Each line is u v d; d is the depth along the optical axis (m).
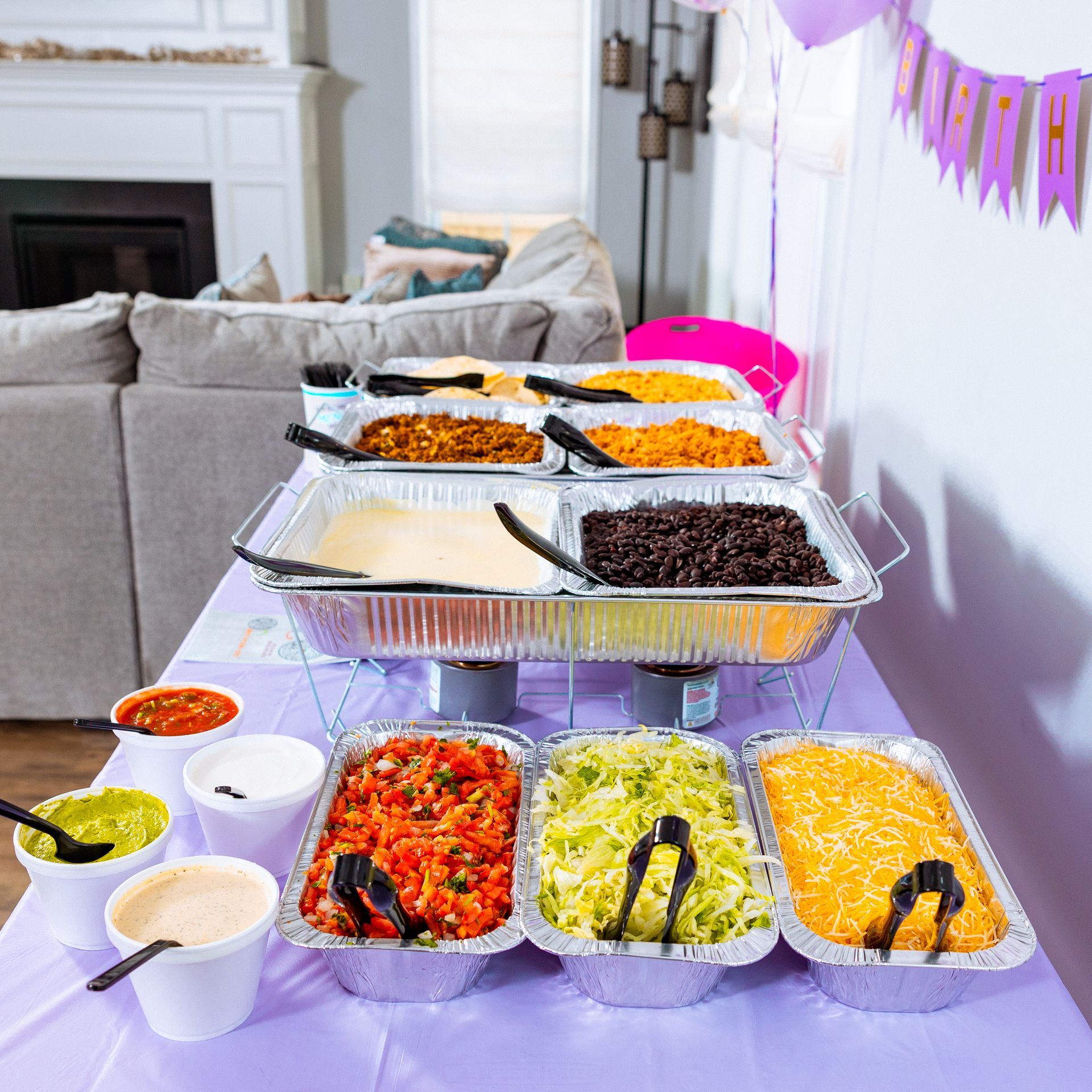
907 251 1.69
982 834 0.83
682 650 1.01
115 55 4.60
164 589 2.41
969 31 1.44
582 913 0.74
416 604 0.98
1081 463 1.13
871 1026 0.75
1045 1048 0.73
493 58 4.87
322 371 1.75
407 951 0.71
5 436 2.25
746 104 3.06
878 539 1.86
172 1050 0.71
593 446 1.33
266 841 0.83
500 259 4.29
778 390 1.92
